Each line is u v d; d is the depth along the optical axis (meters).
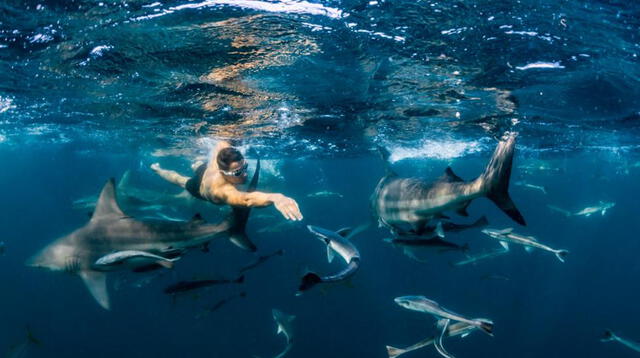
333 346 23.12
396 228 6.55
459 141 21.53
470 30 7.48
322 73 10.23
